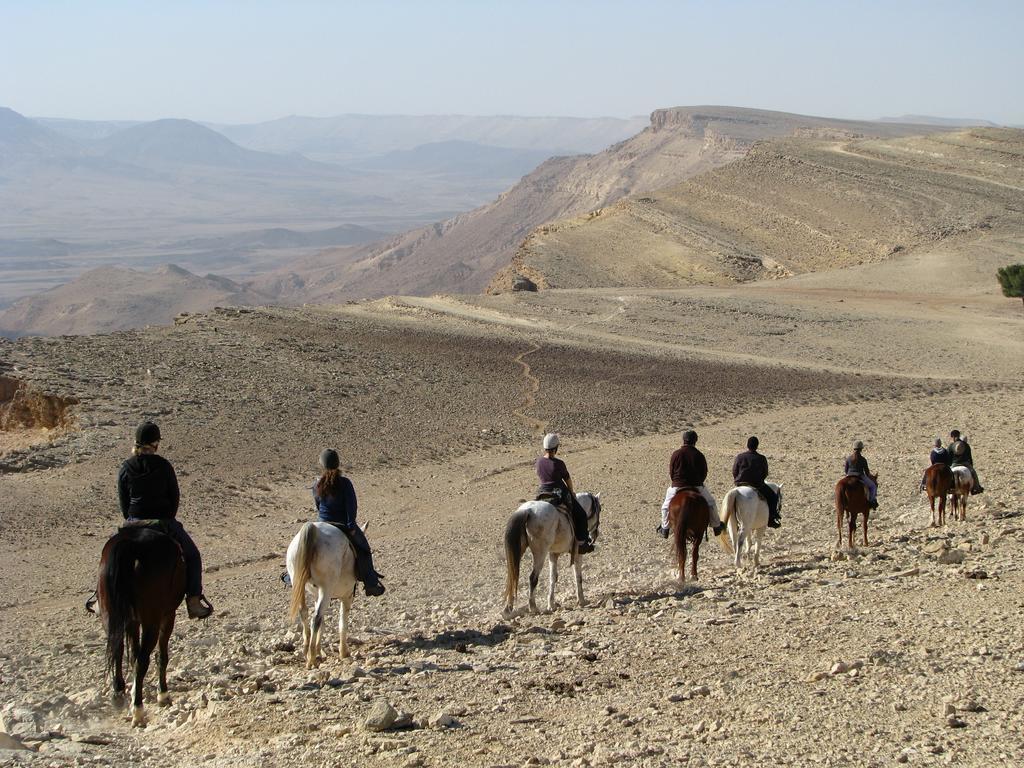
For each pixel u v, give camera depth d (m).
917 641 12.61
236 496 32.84
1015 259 122.12
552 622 15.93
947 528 24.31
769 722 9.91
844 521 27.38
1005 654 11.60
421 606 19.89
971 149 182.12
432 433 43.88
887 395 57.09
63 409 40.88
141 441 12.20
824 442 41.81
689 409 51.62
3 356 45.62
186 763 9.62
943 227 144.38
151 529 11.62
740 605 15.82
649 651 13.36
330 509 14.18
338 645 15.62
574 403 51.56
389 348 60.22
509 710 10.99
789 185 172.88
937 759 8.64
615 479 36.03
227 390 46.31
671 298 99.06
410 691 12.09
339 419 44.34
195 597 12.23
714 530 19.16
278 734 10.52
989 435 40.56
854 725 9.65
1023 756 8.55
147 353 51.06
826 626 13.80
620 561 23.81
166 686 12.32
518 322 83.81
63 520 29.44
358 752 9.61
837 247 145.00
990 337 82.44
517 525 16.70
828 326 87.38
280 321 65.19
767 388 58.53
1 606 21.55
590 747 9.43
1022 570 16.73
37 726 11.19
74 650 17.00
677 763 8.87
